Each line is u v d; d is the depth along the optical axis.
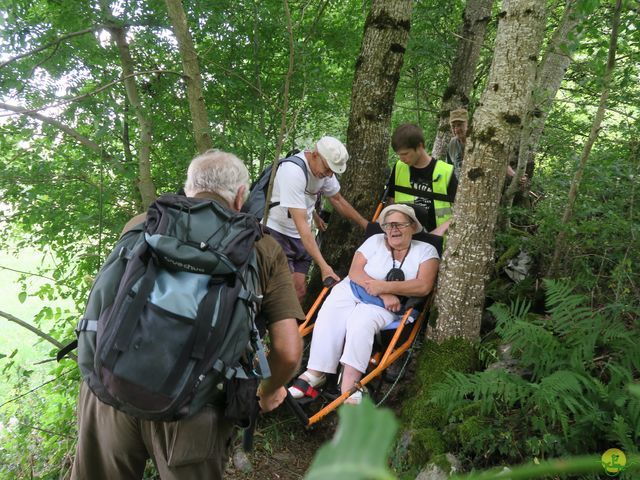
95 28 3.85
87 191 4.23
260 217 3.62
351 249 4.36
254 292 1.72
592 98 4.37
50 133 3.90
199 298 1.58
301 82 4.64
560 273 3.46
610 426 2.17
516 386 2.46
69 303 7.05
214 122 4.69
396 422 0.18
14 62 3.92
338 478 0.17
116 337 1.52
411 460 2.68
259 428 3.31
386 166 4.38
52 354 3.88
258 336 1.77
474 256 3.10
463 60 5.77
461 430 2.52
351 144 4.30
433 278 3.44
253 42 4.62
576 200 3.36
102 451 1.85
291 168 3.46
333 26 5.07
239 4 4.33
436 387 2.89
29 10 4.04
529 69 2.85
